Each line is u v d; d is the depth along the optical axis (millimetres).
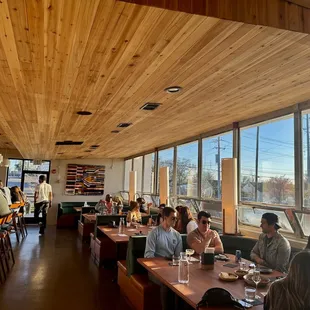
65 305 3779
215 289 2023
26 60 2529
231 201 4719
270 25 2059
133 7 1792
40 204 9359
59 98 3637
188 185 7023
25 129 5562
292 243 3973
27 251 6738
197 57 2502
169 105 3984
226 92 3443
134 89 3314
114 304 3844
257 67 2711
